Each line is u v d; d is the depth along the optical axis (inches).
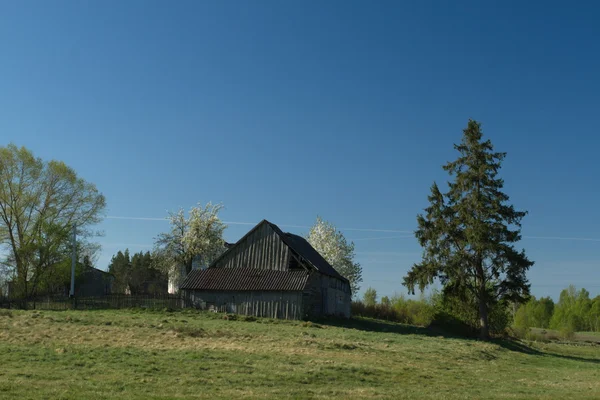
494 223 2124.8
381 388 922.7
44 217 2511.1
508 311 2603.3
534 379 1203.2
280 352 1205.1
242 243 2479.1
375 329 2282.2
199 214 3462.1
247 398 752.3
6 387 706.2
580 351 2518.5
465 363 1350.9
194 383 839.7
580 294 5634.8
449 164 2268.7
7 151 2491.4
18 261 2472.9
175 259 3430.1
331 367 1055.6
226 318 2079.2
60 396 673.0
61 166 2578.7
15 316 1577.3
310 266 2372.0
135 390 757.3
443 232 2217.0
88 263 2800.2
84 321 1550.2
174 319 1872.5
